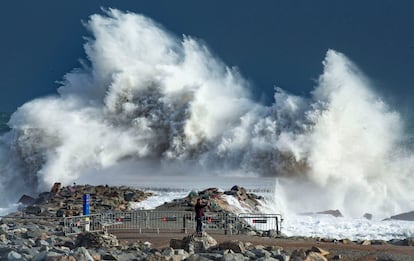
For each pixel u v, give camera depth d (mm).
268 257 73500
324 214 164250
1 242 91812
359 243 103125
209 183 183250
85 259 71812
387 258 82062
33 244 90688
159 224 126062
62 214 135750
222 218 127625
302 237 113500
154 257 73688
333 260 80188
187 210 136750
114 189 167625
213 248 82938
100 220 128250
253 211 148875
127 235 111688
